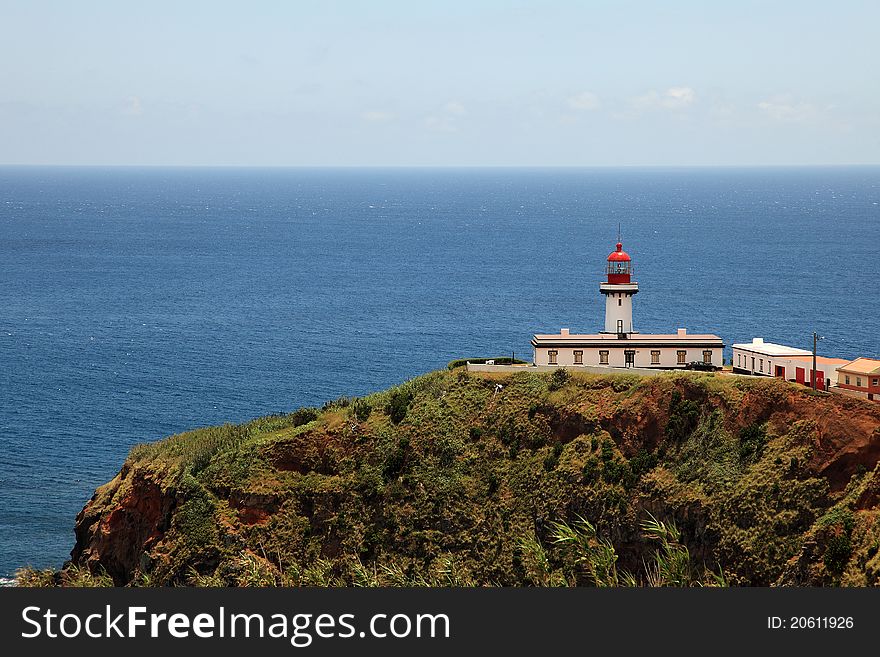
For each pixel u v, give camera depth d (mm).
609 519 100312
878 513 87375
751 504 94188
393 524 106438
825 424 94938
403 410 115750
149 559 107500
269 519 108062
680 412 104562
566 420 109062
